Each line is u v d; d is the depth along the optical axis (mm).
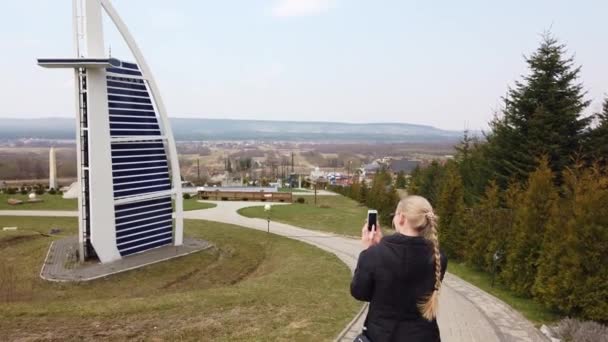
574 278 13156
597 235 13070
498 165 29922
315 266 20469
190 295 14648
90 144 19875
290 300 14344
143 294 17781
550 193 16328
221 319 12336
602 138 26391
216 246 25234
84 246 20797
